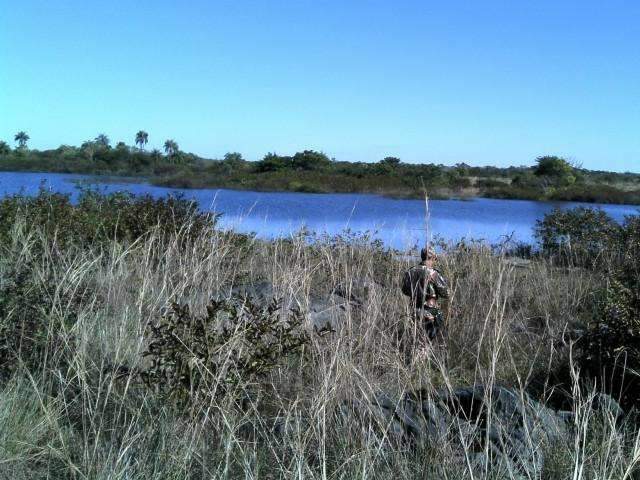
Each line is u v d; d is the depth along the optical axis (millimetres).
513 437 4543
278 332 5441
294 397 5125
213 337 5078
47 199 10766
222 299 6355
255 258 9445
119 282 6773
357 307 7391
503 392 4973
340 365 5039
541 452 4352
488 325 7508
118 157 68688
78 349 5152
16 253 7121
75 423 4723
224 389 4871
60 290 6066
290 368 5645
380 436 4520
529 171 64750
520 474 4121
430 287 8031
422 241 13055
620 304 6656
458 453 4355
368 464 4070
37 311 5680
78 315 5645
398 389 5102
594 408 5480
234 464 4250
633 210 39031
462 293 8906
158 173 61250
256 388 5230
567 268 11875
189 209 10875
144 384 5105
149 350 5379
